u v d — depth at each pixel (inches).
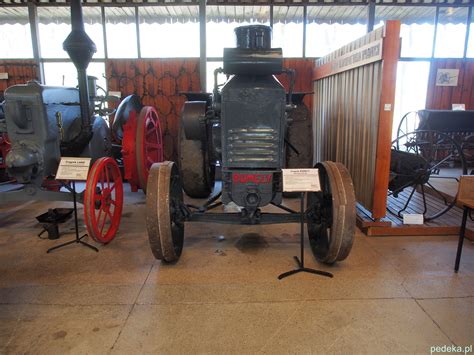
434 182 198.1
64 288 92.0
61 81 247.3
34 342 71.5
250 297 87.0
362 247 117.3
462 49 250.1
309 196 121.9
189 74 235.8
